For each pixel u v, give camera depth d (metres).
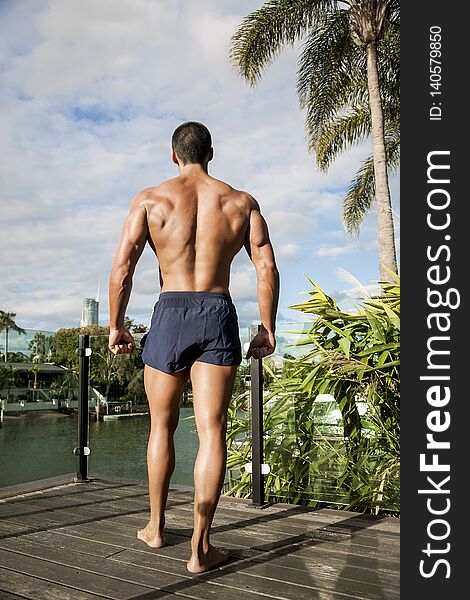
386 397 2.96
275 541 2.32
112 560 2.09
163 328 2.07
